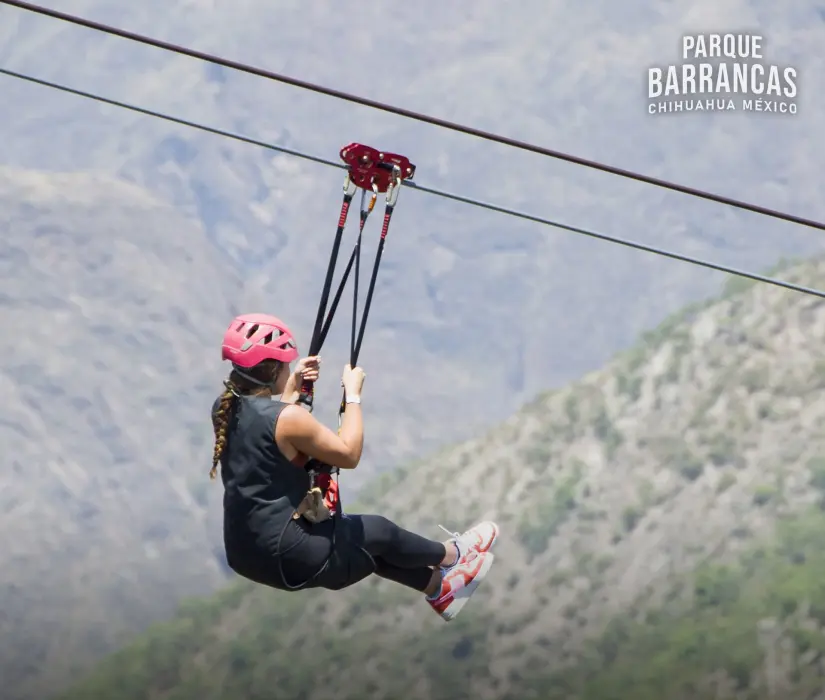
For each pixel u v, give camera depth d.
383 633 156.50
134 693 171.12
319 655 154.62
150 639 169.75
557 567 180.25
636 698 145.50
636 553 177.12
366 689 147.75
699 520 178.25
